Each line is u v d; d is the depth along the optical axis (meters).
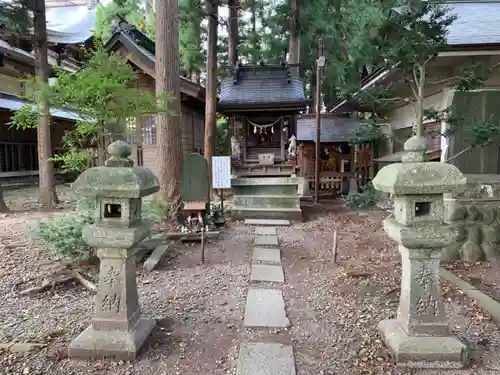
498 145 6.34
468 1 7.56
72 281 4.32
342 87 8.23
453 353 2.58
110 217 2.85
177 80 7.05
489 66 5.88
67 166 5.78
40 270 4.59
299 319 3.44
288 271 4.86
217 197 11.28
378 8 6.69
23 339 3.00
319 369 2.60
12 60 13.70
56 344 2.92
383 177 2.75
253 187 9.12
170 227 6.66
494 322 3.23
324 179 12.00
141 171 2.90
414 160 2.70
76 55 17.94
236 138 12.37
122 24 11.12
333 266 5.02
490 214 5.13
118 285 2.83
